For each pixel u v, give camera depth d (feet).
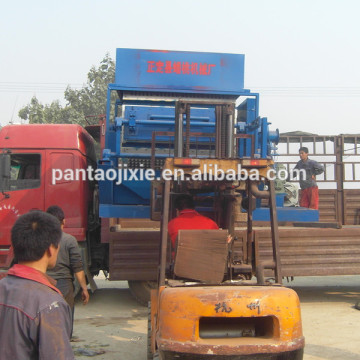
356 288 33.27
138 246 24.89
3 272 23.75
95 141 32.81
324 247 26.09
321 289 32.78
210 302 12.05
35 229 7.49
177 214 17.52
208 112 25.62
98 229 27.63
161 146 25.79
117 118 24.95
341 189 36.88
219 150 17.13
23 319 6.81
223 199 18.65
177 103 16.67
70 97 113.19
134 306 26.68
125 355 17.62
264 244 25.57
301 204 35.27
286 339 12.03
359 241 26.43
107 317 23.86
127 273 24.68
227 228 17.98
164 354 12.09
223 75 26.43
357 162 37.35
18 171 26.22
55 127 25.99
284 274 25.63
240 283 13.97
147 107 25.63
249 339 12.34
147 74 26.09
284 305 12.20
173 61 26.27
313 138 38.04
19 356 6.76
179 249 14.70
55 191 25.45
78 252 17.31
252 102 26.71
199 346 11.81
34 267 7.48
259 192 15.58
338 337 19.98
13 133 25.72
